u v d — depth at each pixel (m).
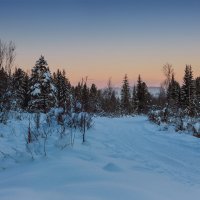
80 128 13.27
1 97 16.47
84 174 6.12
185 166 8.30
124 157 9.10
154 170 7.54
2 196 4.53
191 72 51.75
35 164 7.34
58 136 10.64
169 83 53.00
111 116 42.47
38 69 28.33
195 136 14.81
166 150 10.73
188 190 5.89
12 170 7.03
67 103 13.97
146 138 13.72
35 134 10.41
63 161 7.38
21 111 19.23
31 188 5.12
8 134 11.54
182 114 25.00
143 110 64.38
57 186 5.27
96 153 9.12
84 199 4.54
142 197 4.86
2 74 18.23
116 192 4.98
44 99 26.97
